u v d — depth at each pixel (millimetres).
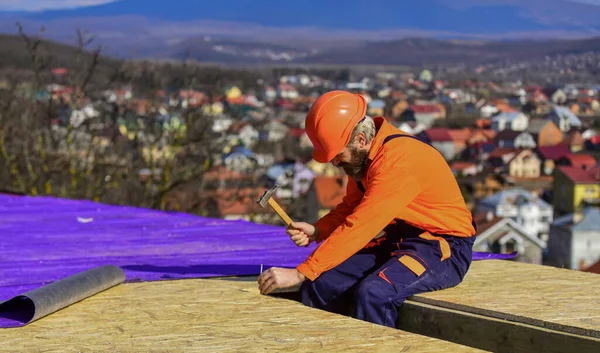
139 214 6590
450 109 155750
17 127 15180
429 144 3475
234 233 5629
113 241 5281
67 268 4336
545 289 3494
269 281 3430
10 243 5184
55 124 15359
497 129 130875
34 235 5523
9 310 3250
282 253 4805
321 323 3068
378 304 3299
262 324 3059
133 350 2754
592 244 45188
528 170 83250
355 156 3422
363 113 3404
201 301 3424
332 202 33125
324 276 3506
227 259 4578
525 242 38312
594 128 138750
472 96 194250
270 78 193250
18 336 2922
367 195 3328
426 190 3406
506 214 56281
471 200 60750
